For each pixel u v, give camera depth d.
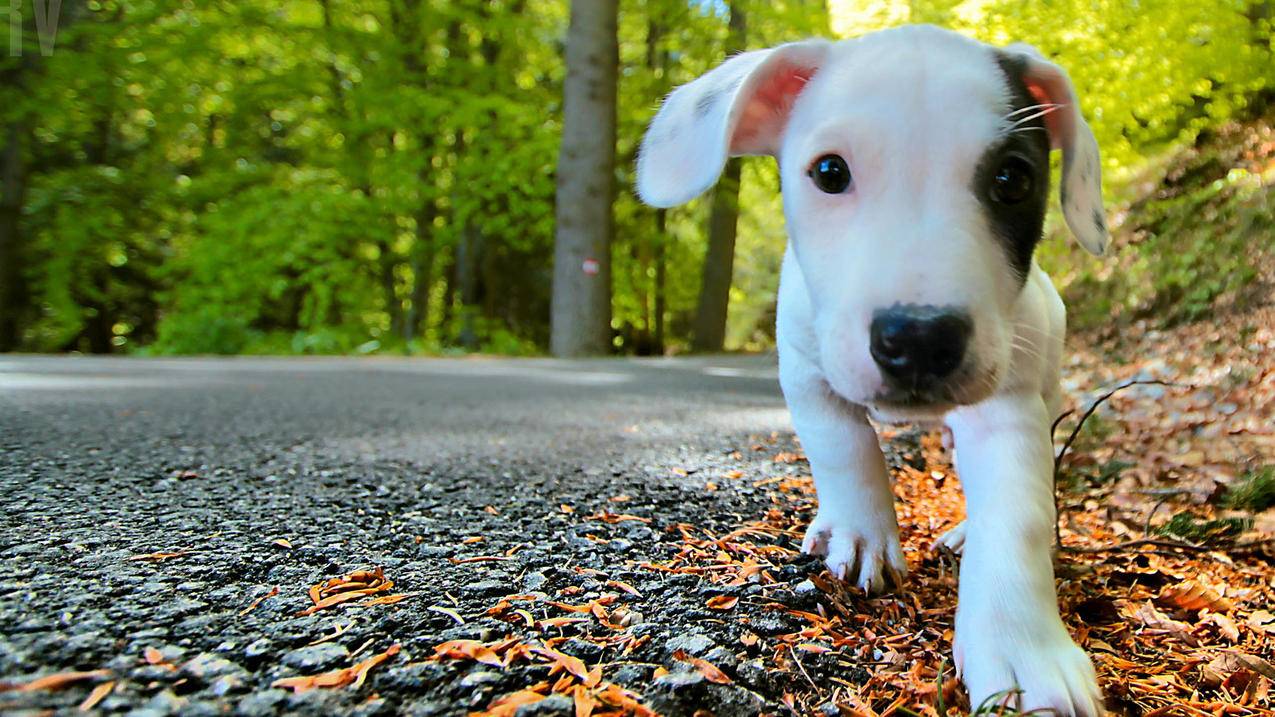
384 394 1.01
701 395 1.07
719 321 3.16
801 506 0.46
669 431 0.72
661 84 2.74
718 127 0.34
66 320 2.88
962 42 0.31
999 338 0.27
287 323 3.25
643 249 3.05
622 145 2.80
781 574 0.34
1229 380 0.79
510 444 0.62
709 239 3.17
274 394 0.97
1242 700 0.27
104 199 2.89
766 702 0.24
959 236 0.27
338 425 0.70
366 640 0.25
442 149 2.54
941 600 0.34
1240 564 0.41
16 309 2.85
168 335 2.29
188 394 0.93
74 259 2.93
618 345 3.40
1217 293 1.07
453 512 0.41
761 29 2.59
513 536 0.37
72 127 2.67
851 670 0.27
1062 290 1.39
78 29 2.41
